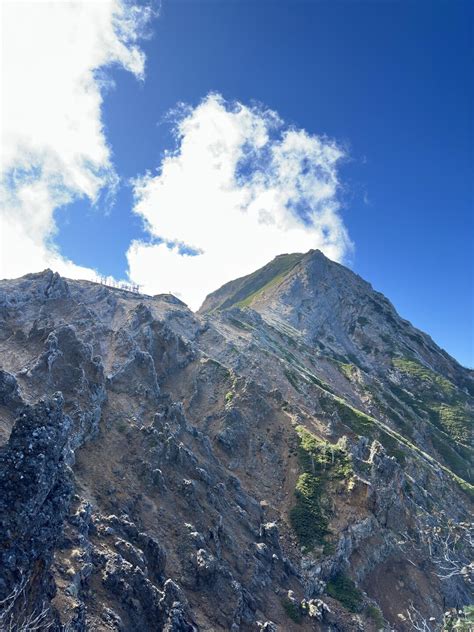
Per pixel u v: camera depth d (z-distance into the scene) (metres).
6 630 16.78
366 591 58.53
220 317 145.62
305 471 71.94
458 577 69.38
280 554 53.94
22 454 21.28
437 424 153.75
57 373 50.47
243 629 38.06
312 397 104.94
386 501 72.12
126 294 119.38
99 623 26.31
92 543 33.16
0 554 18.75
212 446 71.69
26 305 70.62
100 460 46.38
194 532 43.34
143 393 63.53
